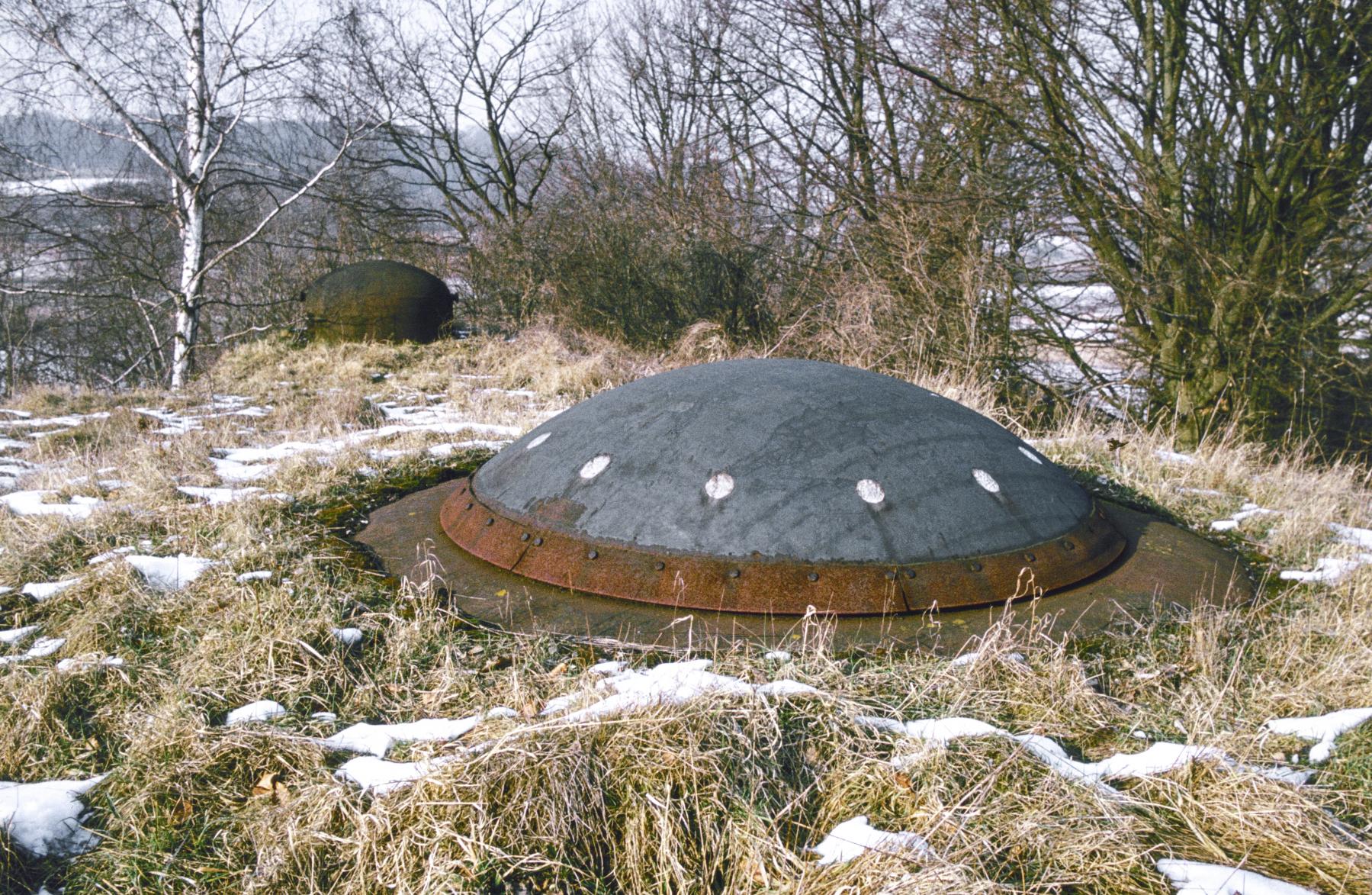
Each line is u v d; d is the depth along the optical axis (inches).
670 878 86.6
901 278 396.2
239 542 163.8
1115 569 150.7
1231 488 228.8
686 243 533.0
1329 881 85.0
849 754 99.3
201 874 87.6
